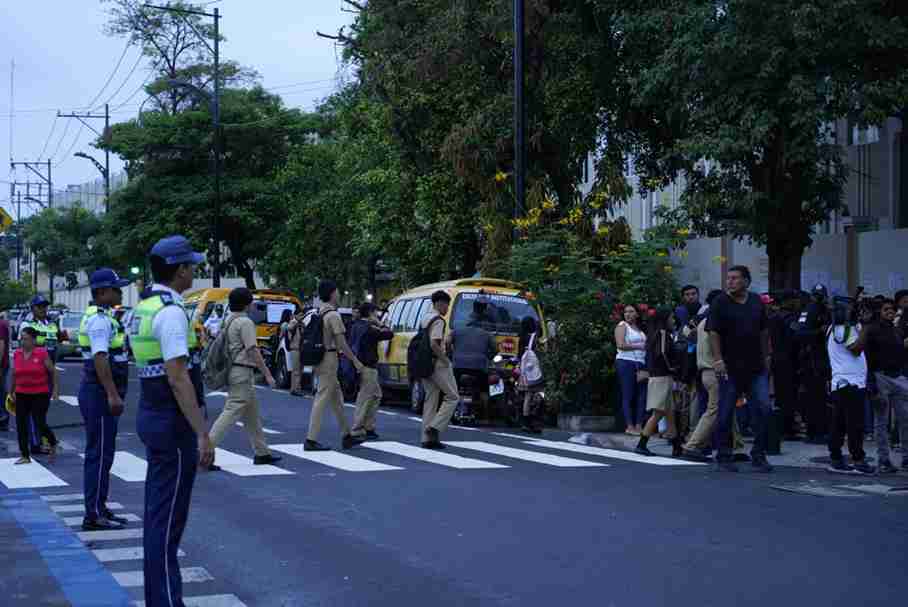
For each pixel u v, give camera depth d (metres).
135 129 53.09
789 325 16.66
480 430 19.05
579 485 11.91
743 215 20.95
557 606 6.85
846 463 13.73
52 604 7.12
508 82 26.83
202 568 8.00
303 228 45.41
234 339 13.57
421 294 23.45
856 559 8.14
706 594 7.11
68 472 13.53
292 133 53.50
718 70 18.98
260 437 13.77
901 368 13.30
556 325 19.67
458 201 29.38
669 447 16.11
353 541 8.89
